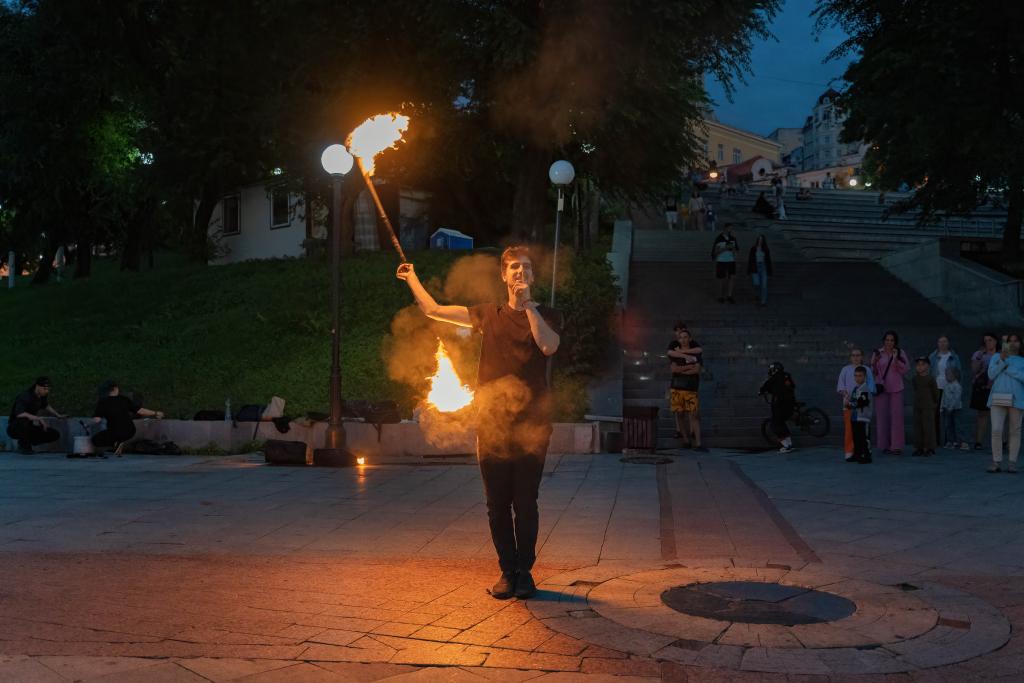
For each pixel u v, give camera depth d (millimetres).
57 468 12156
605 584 5418
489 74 23094
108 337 22141
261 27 24141
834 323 21266
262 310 21922
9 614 4816
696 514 8016
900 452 13352
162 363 19484
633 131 24531
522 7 21750
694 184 36094
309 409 15539
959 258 22891
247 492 9578
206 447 14461
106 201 35781
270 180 27594
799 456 13109
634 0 20203
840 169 94875
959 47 21609
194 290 25000
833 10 24406
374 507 8539
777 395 13852
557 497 9086
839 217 38469
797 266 26078
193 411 16250
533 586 5141
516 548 5254
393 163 25641
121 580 5617
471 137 24859
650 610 4828
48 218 37344
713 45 22734
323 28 22453
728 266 22375
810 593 5180
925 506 8414
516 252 5035
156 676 3818
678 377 14203
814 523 7594
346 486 10055
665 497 9023
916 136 21984
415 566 6012
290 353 18969
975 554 6332
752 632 4430
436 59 22391
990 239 25859
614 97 22219
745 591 5211
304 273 24578
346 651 4180
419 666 3971
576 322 16047
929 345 18984
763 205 38250
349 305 21109
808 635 4387
